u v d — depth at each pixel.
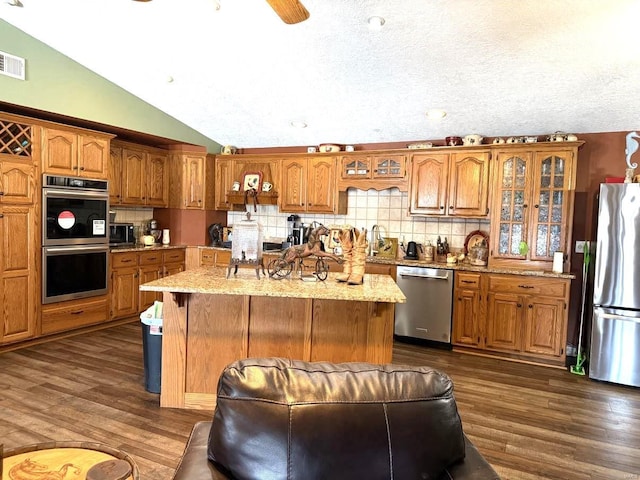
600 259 3.69
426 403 1.29
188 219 6.02
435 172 4.75
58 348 4.05
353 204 5.56
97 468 1.25
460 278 4.41
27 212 3.94
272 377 1.31
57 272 4.21
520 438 2.67
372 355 2.79
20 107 3.88
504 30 3.02
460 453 1.27
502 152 4.41
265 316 2.88
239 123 5.41
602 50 3.14
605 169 4.28
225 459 1.20
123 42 3.83
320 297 2.51
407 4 2.81
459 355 4.36
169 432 2.60
